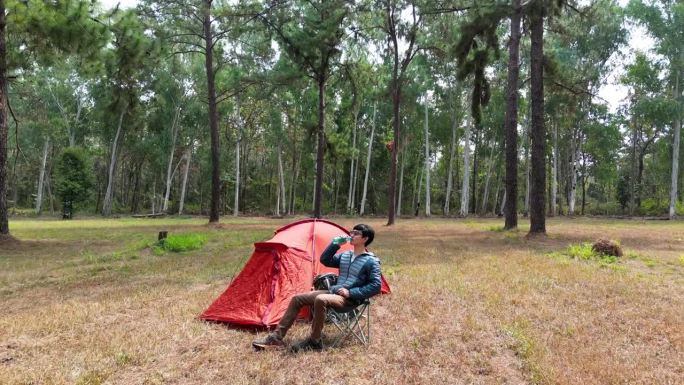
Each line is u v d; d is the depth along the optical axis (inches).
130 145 1793.8
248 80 925.8
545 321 226.4
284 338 202.8
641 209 1692.9
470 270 364.5
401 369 168.7
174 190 2287.2
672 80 1274.6
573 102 830.5
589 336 202.5
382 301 269.1
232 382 158.2
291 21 875.4
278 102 1539.1
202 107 1601.9
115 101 795.4
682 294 279.0
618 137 1531.7
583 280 317.7
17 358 181.2
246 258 446.3
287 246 243.9
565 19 724.7
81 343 196.9
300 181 2110.0
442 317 233.3
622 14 1212.5
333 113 1590.8
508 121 762.2
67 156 1465.3
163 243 526.6
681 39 1179.3
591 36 1206.9
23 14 517.3
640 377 159.2
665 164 1728.6
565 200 1891.0
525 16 645.9
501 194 2090.3
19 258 473.7
